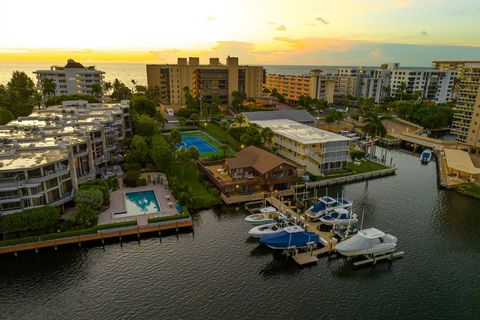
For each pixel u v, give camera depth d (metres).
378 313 43.22
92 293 45.66
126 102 115.25
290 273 50.88
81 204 60.12
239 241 58.72
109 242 57.56
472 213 71.44
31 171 58.16
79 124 87.88
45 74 177.62
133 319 41.22
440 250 57.31
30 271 50.28
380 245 54.03
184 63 195.88
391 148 128.25
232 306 43.72
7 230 53.75
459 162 95.50
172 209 66.50
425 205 74.94
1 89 135.75
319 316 42.47
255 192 76.31
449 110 156.88
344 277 50.25
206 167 86.50
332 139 91.31
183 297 45.03
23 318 41.47
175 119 154.62
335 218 63.66
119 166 86.75
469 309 44.12
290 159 97.19
